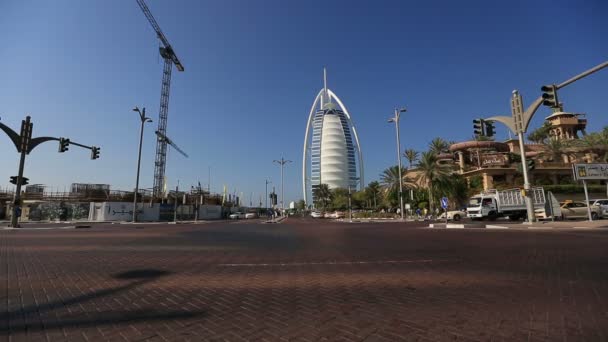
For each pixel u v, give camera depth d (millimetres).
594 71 13844
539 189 30516
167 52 87562
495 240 13680
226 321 4164
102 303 4953
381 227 27188
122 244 13445
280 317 4312
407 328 3865
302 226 31234
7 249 11516
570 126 77500
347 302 4988
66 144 26078
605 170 24188
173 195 64812
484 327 3859
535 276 6574
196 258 9594
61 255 10078
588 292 5320
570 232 17141
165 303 4969
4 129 23734
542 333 3648
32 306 4789
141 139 41344
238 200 131750
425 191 59188
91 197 49625
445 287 5844
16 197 25078
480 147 62469
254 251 11258
